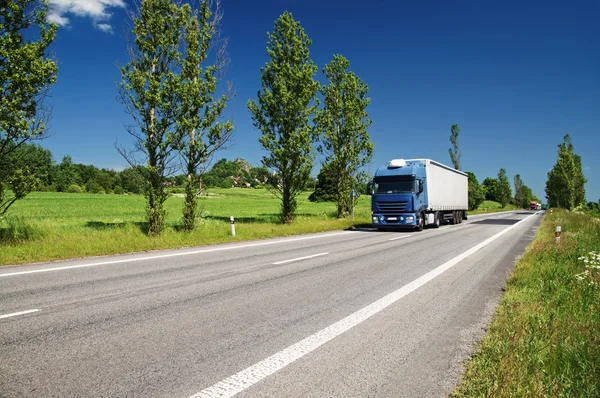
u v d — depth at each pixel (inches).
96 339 165.9
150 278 297.3
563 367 139.9
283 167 858.1
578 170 2251.5
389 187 823.1
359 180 1079.0
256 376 134.0
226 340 168.1
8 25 445.7
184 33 626.8
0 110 427.8
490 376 133.6
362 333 181.0
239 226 750.5
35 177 479.2
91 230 669.9
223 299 237.8
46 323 185.3
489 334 176.2
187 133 614.9
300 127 857.5
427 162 880.9
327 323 194.2
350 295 252.5
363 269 349.4
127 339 166.7
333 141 1057.5
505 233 776.3
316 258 413.7
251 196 3880.4
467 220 1390.3
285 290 264.2
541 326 178.4
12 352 149.9
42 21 455.8
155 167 590.9
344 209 1105.4
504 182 4072.3
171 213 1577.3
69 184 4030.5
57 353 149.8
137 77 571.2
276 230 714.8
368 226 980.6
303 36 867.4
